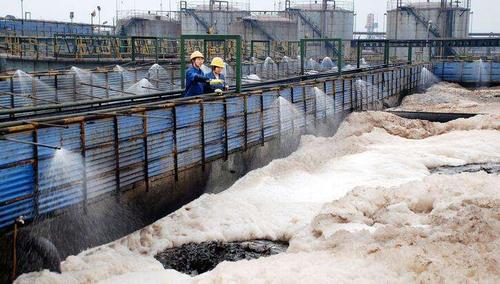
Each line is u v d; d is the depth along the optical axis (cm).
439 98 3378
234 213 1206
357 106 2478
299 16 6925
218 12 6762
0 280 809
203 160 1299
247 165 1526
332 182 1491
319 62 4972
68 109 1366
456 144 1959
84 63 3516
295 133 1842
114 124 1008
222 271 833
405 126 2242
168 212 1193
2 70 3034
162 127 1145
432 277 752
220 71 1516
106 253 958
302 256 893
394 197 1255
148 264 959
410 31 6656
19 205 838
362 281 746
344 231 1012
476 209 1068
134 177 1074
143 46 4178
